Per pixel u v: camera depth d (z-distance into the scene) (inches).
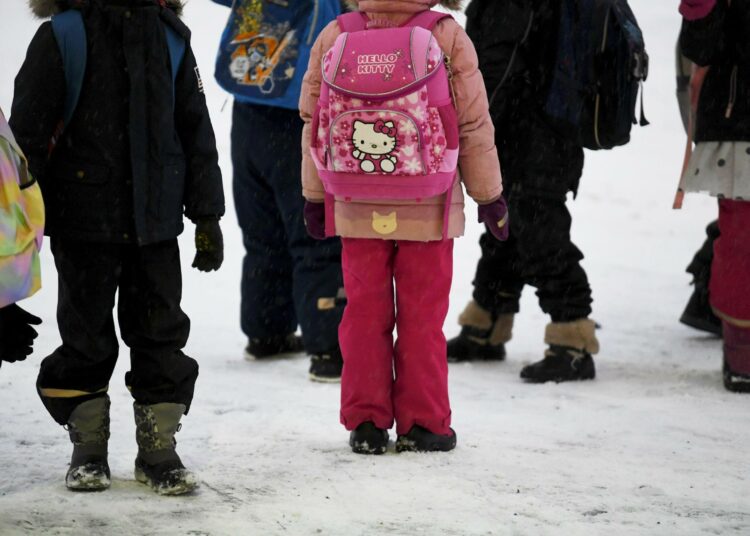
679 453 401.4
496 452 393.7
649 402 495.2
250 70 531.8
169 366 334.0
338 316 533.3
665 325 705.6
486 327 594.6
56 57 313.0
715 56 499.8
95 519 304.7
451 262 388.2
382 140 354.0
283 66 528.1
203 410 454.3
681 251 1004.6
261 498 330.6
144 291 331.3
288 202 542.9
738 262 515.5
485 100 369.7
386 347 389.1
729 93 504.4
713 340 661.3
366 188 366.6
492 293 590.9
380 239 381.4
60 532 293.1
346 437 412.8
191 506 319.9
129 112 319.0
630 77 515.2
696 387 531.5
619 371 569.6
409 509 324.2
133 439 396.2
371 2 368.8
